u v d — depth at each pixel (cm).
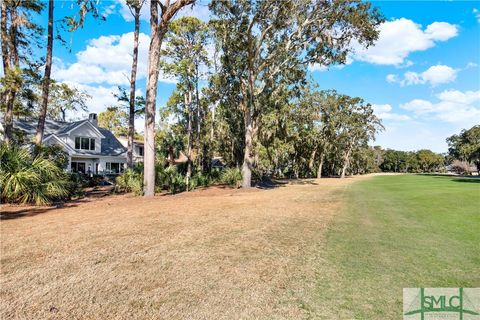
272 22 1872
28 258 438
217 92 2528
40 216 798
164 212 874
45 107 1428
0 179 984
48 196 1066
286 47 1920
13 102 1420
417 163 10600
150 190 1315
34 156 1210
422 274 398
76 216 797
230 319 281
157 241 540
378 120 4912
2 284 348
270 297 327
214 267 416
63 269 397
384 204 1147
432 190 1828
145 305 305
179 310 296
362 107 4728
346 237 597
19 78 1301
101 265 414
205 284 358
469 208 1014
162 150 2386
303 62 2016
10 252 465
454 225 729
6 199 1019
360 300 322
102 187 2008
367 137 5212
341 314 292
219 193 1645
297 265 430
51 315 284
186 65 2236
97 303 307
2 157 1038
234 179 2108
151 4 1280
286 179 4169
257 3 1792
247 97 2033
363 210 977
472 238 597
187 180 1711
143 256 455
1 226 658
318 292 341
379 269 417
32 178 1019
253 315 288
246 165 2012
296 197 1431
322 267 423
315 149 4616
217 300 318
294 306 307
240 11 1838
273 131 2833
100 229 632
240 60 2044
